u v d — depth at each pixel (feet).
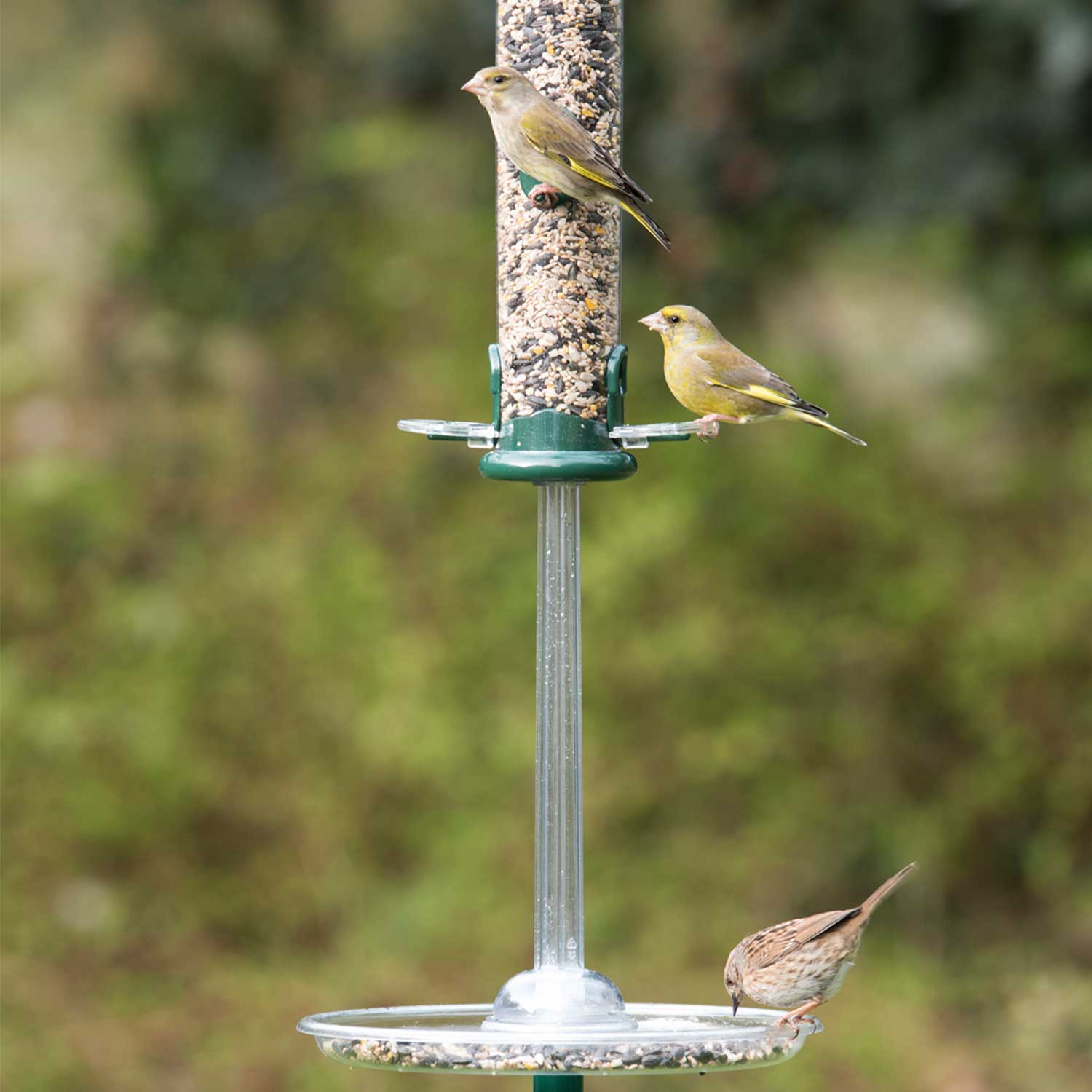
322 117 62.64
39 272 60.44
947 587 49.80
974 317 54.70
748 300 56.39
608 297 25.45
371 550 52.03
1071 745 48.49
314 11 63.00
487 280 58.34
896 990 46.06
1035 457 52.60
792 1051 21.31
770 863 47.67
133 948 46.88
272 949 47.34
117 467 55.16
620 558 48.78
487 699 49.34
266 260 60.34
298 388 57.52
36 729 48.78
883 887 25.14
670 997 44.27
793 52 56.39
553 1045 19.97
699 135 56.95
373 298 58.90
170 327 59.36
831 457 51.75
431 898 47.44
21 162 62.49
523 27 26.45
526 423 24.98
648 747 48.08
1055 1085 42.96
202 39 63.26
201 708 49.57
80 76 63.67
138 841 48.42
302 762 49.01
